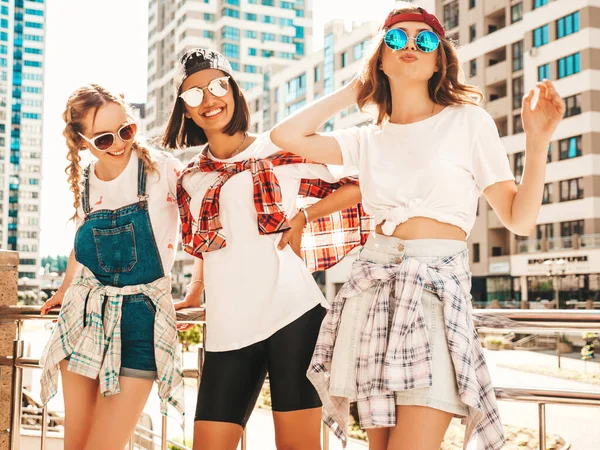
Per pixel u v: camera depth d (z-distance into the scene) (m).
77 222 2.70
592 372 21.98
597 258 33.69
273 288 2.29
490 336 31.95
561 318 2.12
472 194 2.00
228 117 2.47
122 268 2.55
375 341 1.91
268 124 61.09
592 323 2.08
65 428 2.54
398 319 1.87
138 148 2.59
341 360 2.00
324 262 2.63
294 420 2.23
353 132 2.21
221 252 2.36
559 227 36.38
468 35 42.56
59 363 2.62
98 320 2.51
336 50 50.50
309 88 54.28
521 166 38.38
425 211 1.95
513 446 9.84
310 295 2.31
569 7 35.94
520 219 1.91
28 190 100.62
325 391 2.10
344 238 2.61
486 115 2.01
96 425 2.45
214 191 2.37
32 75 104.25
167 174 2.61
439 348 1.84
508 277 39.03
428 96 2.11
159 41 93.56
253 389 2.33
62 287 2.94
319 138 2.22
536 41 37.84
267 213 2.31
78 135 2.56
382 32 2.12
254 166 2.37
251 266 2.31
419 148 2.01
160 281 2.56
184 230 2.53
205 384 2.32
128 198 2.58
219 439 2.25
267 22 88.31
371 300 2.00
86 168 2.65
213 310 2.35
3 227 98.31
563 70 36.38
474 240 40.97
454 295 1.87
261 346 2.30
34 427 6.15
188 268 64.00
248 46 87.19
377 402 1.86
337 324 2.07
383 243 2.03
